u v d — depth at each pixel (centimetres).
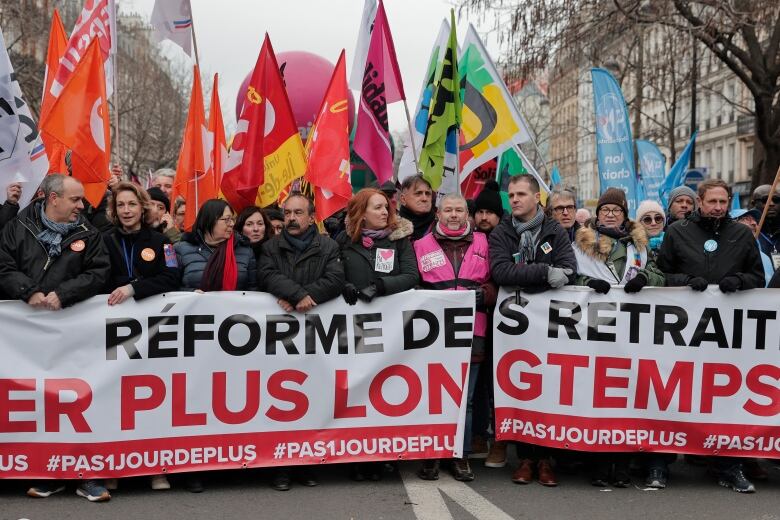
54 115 625
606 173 1212
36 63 3094
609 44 1938
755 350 584
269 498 541
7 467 538
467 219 612
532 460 602
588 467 621
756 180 2041
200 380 561
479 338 605
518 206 593
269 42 698
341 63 691
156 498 540
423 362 588
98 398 546
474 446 662
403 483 579
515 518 502
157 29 745
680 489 575
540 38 1695
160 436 554
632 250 608
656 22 1686
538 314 595
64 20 3706
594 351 588
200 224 591
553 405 590
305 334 575
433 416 586
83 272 548
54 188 537
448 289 600
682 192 775
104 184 657
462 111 860
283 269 575
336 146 690
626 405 587
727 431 582
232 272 574
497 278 588
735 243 590
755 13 1645
